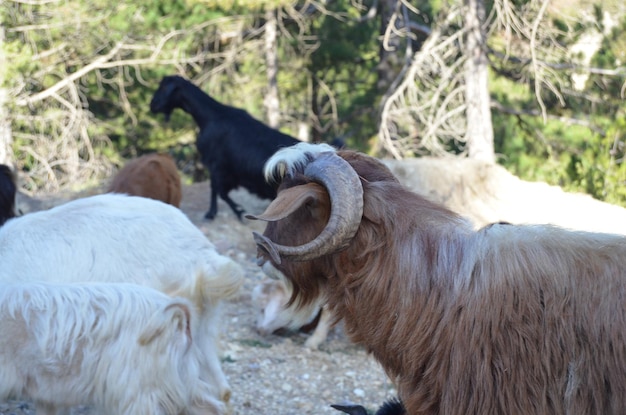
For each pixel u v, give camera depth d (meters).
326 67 20.75
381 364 4.13
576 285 3.68
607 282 3.66
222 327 8.27
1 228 5.84
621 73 15.66
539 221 9.94
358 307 4.05
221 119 11.72
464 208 10.07
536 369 3.67
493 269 3.80
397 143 14.92
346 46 20.20
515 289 3.74
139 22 18.23
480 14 14.53
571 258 3.74
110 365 4.90
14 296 5.00
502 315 3.73
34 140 18.73
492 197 10.30
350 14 20.00
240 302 9.02
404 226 4.01
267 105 19.05
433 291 3.90
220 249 10.77
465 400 3.77
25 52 16.58
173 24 18.22
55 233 5.61
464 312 3.80
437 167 10.36
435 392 3.87
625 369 3.57
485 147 14.41
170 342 4.99
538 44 14.49
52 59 18.39
